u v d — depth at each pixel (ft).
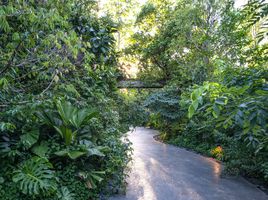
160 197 11.26
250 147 10.68
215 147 20.67
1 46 9.68
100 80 15.80
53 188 8.47
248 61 9.24
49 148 9.84
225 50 17.80
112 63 18.85
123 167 12.58
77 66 13.60
